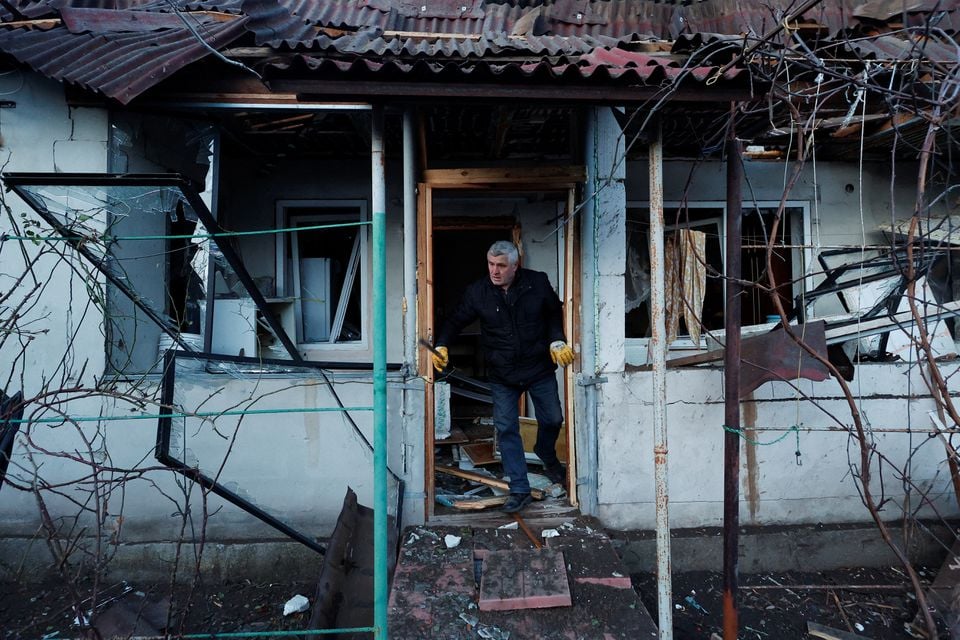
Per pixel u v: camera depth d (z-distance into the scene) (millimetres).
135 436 3938
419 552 3555
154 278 4160
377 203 2830
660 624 2957
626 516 4070
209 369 3895
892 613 3697
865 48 3990
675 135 4660
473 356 7062
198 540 3994
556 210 5602
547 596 3059
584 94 2891
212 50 3170
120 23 4195
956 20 4328
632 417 4059
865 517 4223
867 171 5688
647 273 5676
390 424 3949
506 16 5094
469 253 7516
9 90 3926
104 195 3309
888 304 4266
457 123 4445
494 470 4922
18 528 3939
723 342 4230
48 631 3428
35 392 3904
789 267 5773
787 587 3951
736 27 4895
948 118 2598
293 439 3984
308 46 3697
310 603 3730
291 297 5441
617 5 5254
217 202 4262
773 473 4188
